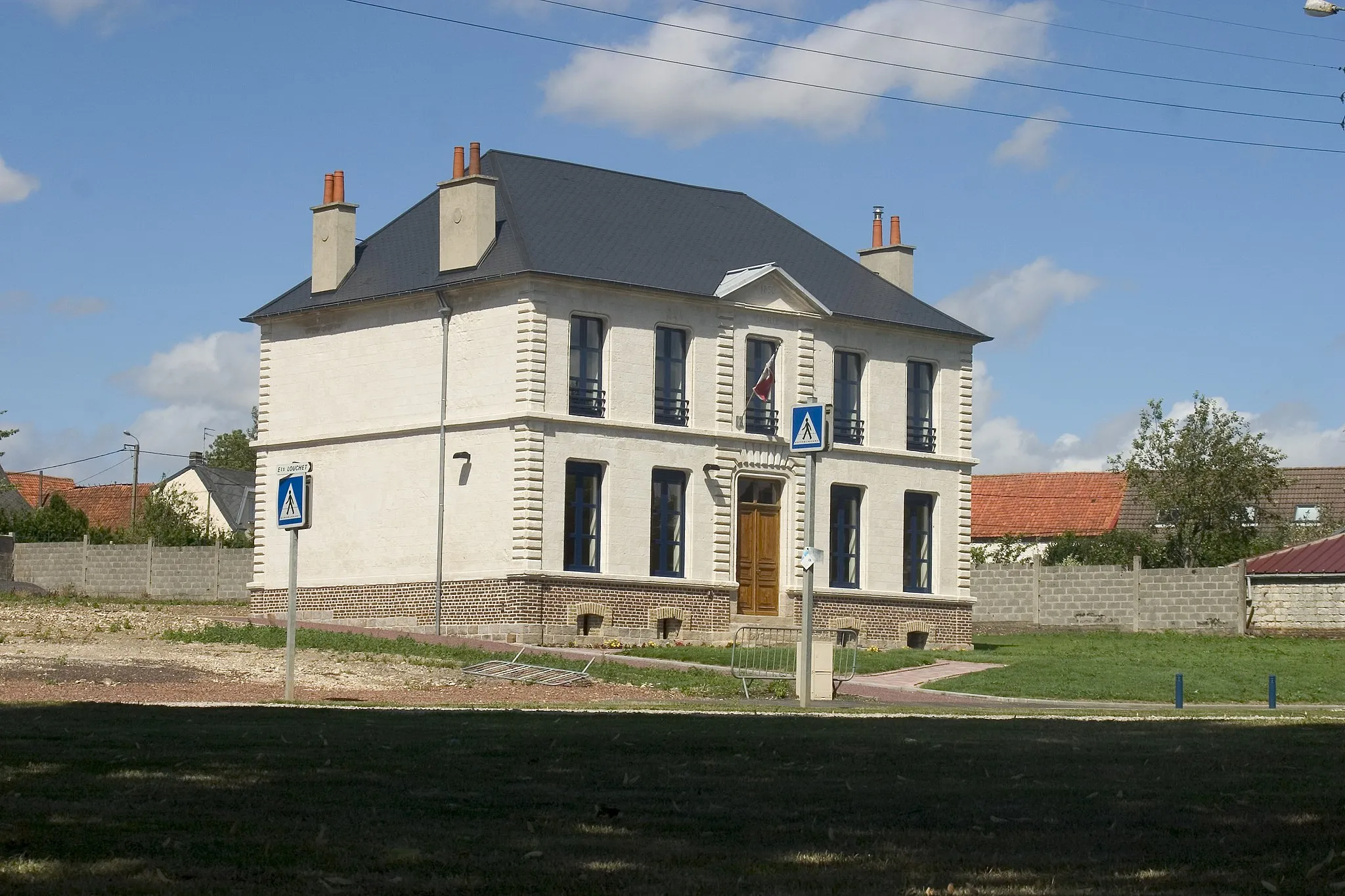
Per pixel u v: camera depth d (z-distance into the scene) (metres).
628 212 46.97
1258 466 70.94
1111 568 54.25
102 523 99.06
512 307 42.38
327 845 8.60
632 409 43.75
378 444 45.25
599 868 8.03
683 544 44.75
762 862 8.28
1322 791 11.89
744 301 45.69
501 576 41.97
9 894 7.08
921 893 7.49
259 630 39.38
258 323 48.19
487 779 11.99
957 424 50.22
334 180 46.72
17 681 25.72
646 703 26.14
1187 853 8.72
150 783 11.12
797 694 28.39
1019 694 32.47
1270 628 51.50
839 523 47.91
